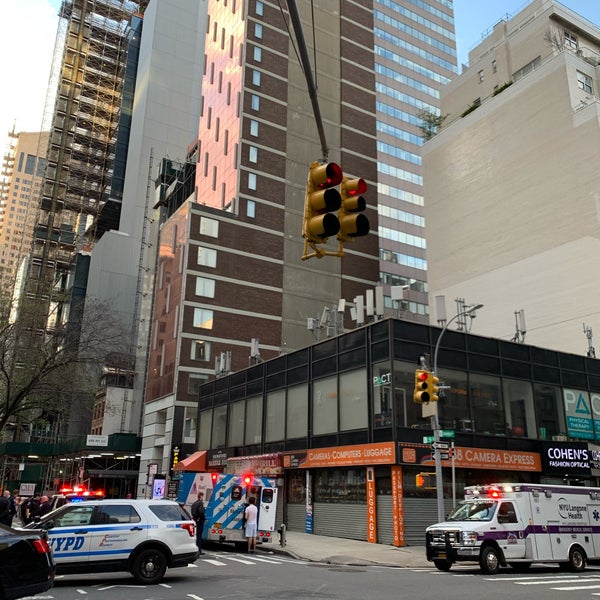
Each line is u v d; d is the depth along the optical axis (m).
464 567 17.83
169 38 96.25
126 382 66.25
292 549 21.28
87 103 103.94
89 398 41.31
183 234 53.25
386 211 78.19
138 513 13.06
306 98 64.06
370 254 64.12
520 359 29.09
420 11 94.81
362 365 26.58
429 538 16.75
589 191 38.91
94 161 102.38
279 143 60.22
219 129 62.19
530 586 12.95
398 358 24.98
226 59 64.19
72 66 105.25
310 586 12.45
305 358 30.89
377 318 33.25
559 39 47.53
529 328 41.22
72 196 100.00
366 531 24.59
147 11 101.38
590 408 30.95
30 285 39.66
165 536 12.98
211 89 65.94
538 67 44.16
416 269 78.38
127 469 63.62
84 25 107.50
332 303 58.81
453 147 50.50
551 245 40.88
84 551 12.37
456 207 49.09
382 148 80.94
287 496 30.56
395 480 23.45
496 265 44.66
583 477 29.33
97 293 78.25
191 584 12.59
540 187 42.41
